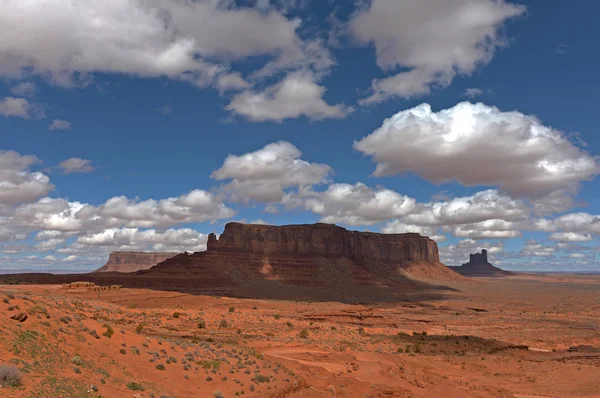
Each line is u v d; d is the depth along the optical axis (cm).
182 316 8212
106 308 7250
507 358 7544
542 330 11606
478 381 5500
